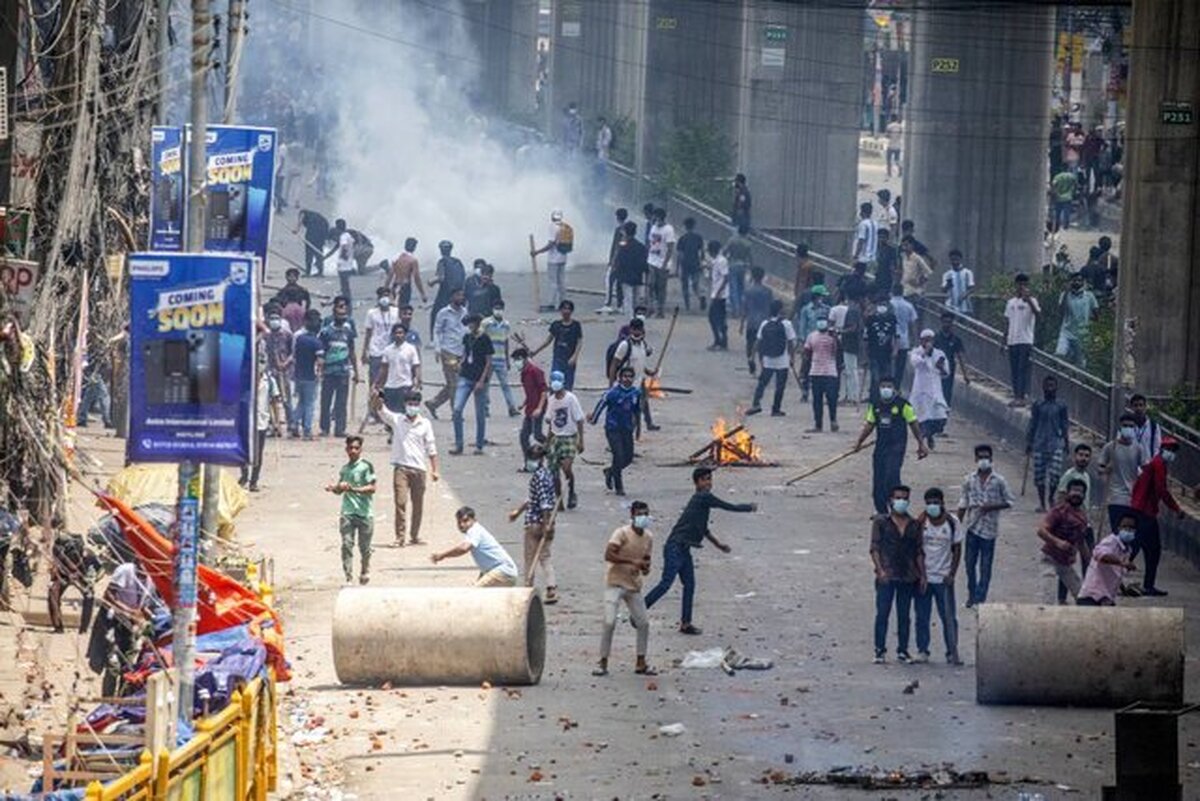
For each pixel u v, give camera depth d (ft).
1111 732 166.81
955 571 188.55
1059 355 314.35
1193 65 288.30
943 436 302.45
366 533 208.85
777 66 476.13
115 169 214.07
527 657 174.50
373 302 381.60
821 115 481.05
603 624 182.70
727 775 152.76
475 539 194.08
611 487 261.24
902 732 165.58
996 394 309.83
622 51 635.25
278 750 155.63
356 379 291.38
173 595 136.98
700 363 347.77
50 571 171.01
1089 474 258.98
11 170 180.55
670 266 417.69
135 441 131.34
